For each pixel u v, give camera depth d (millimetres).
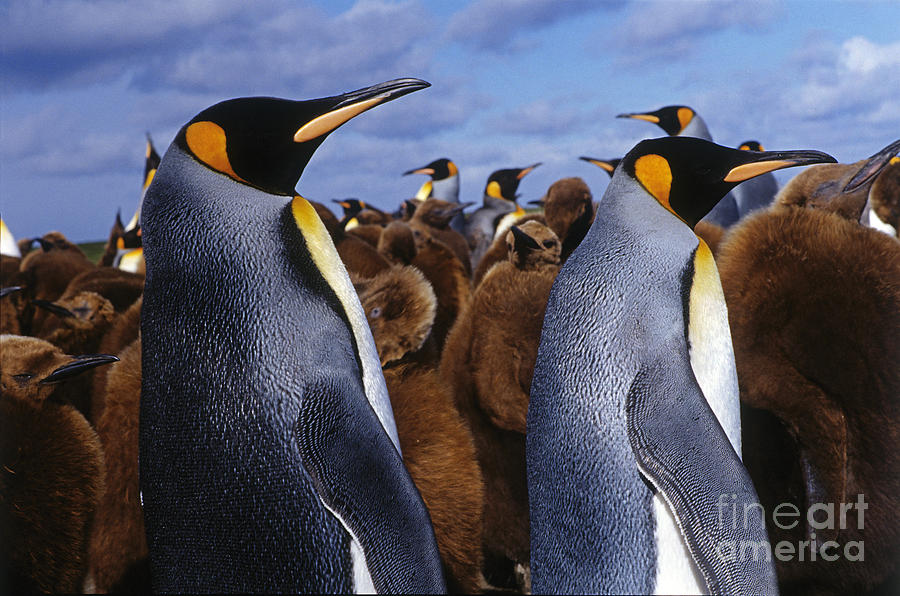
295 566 2832
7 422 3934
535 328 4504
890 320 3908
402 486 2926
